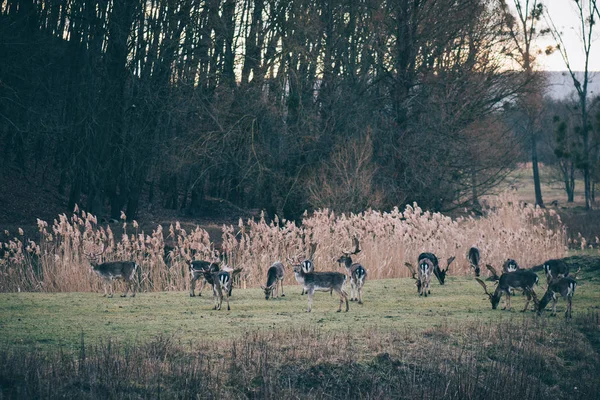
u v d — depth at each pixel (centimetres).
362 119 6309
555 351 2033
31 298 2717
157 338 1864
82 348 1686
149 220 6694
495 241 4141
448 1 6381
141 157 6381
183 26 6581
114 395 1484
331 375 1723
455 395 1672
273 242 3712
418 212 4381
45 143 7381
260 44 6438
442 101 6331
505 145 6962
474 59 6494
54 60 6462
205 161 6419
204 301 2702
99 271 2823
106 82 6266
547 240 4300
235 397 1562
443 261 3962
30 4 6378
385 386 1706
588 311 2456
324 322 2216
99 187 6288
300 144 6044
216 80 6512
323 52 6444
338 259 3019
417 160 6288
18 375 1516
